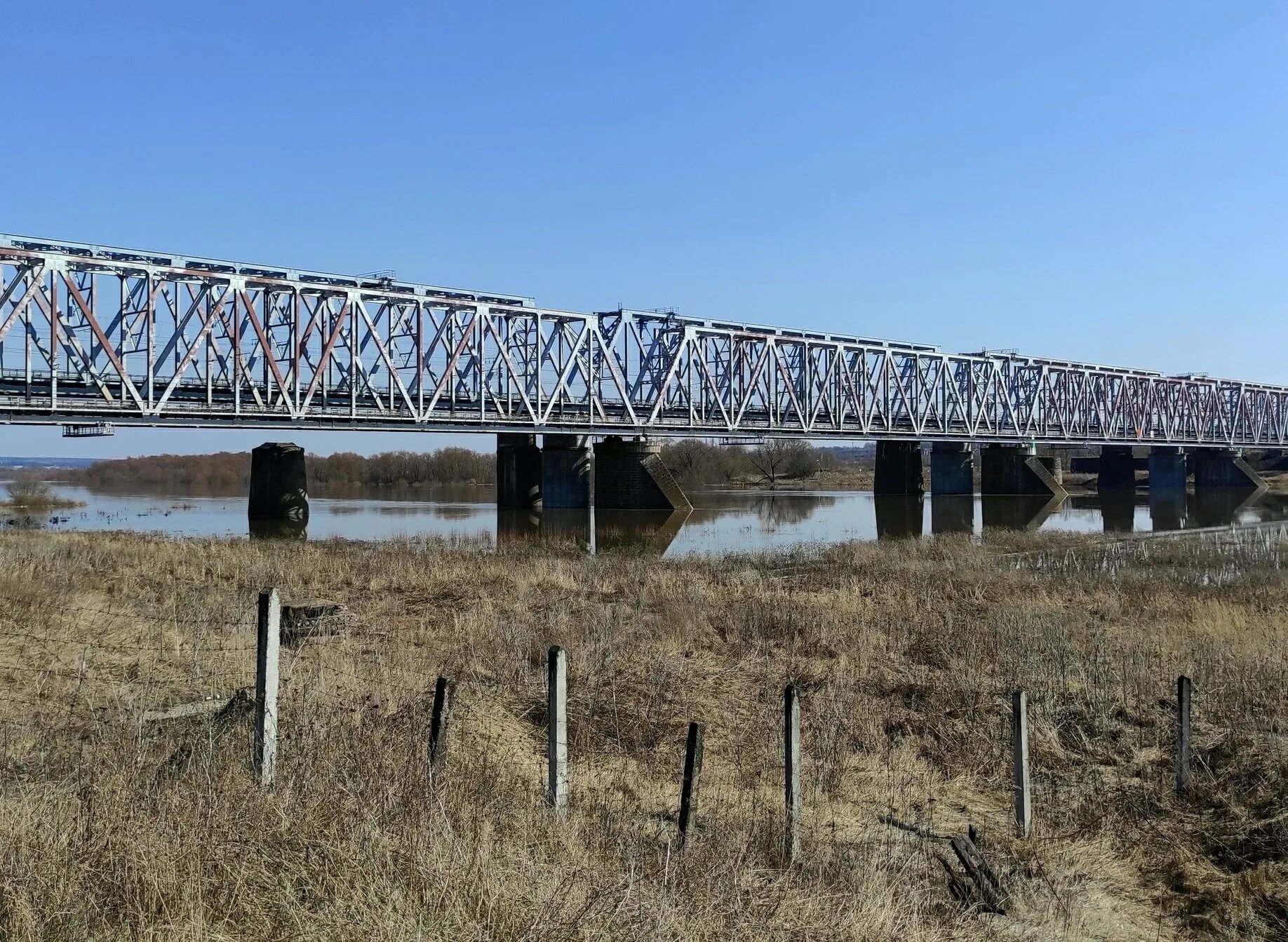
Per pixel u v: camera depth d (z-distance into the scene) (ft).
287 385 214.69
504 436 306.35
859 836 40.63
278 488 247.91
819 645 72.49
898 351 346.33
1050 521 256.11
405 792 32.55
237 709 40.73
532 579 102.58
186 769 32.71
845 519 261.85
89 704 44.62
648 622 77.30
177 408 189.16
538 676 55.26
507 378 263.90
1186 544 168.04
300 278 212.43
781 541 192.34
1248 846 41.50
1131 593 104.37
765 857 35.96
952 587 108.99
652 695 54.19
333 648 59.82
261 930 23.59
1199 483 481.46
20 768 34.09
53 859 24.68
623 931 25.90
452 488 522.06
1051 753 51.93
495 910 25.54
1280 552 153.89
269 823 28.09
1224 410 499.10
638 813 39.63
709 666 63.05
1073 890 37.27
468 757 40.57
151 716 41.88
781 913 30.19
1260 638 77.51
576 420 276.00
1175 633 80.89
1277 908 36.37
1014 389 398.01
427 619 75.46
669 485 284.41
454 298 240.73
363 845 27.07
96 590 81.97
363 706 45.47
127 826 26.61
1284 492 456.45
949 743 52.85
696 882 30.25
